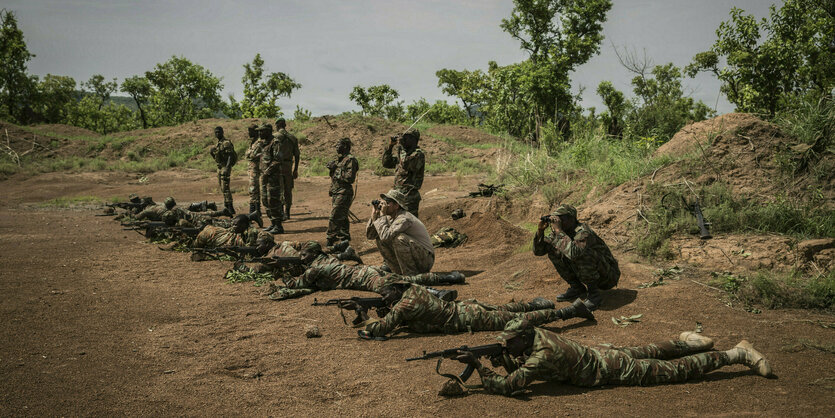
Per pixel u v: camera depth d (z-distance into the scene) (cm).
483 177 1914
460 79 6812
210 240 910
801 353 443
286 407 382
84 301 646
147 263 881
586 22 4078
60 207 1688
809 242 658
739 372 414
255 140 1310
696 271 675
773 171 830
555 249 595
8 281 723
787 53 2550
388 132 3178
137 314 605
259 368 457
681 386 393
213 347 507
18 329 534
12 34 5341
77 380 422
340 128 3133
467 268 803
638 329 509
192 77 6788
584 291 609
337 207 973
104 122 7700
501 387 388
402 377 432
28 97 5703
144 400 391
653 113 1775
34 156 2842
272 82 6800
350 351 493
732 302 570
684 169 895
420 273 725
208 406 383
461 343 500
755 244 692
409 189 862
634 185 940
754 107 2655
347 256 840
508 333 395
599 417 349
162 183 2338
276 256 754
